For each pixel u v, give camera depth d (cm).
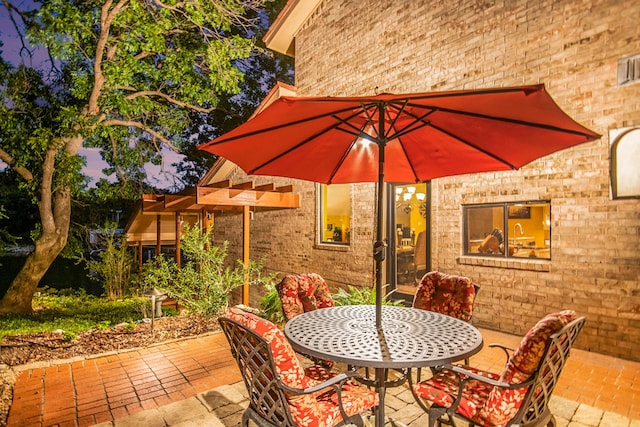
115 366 444
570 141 271
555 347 213
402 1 712
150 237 1457
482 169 356
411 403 352
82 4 990
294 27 960
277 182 1020
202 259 720
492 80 583
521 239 561
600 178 480
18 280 1043
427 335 275
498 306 574
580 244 496
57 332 621
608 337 473
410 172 403
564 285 509
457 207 627
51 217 1063
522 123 250
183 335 570
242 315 233
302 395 224
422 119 290
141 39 1051
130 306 1014
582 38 494
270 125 262
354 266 808
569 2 504
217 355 477
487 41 589
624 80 462
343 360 230
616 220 469
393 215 767
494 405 221
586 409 337
